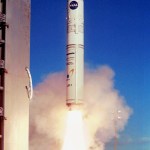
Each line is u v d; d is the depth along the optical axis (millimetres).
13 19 39594
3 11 38594
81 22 44906
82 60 44438
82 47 44656
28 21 42406
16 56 39906
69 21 44906
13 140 38875
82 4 45344
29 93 41750
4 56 37969
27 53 41969
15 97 39469
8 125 38031
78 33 44531
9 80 38438
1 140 37219
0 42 37969
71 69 44031
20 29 40875
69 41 44594
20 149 40156
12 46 39219
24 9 41844
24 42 41500
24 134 40969
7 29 38406
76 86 43719
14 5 39875
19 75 40312
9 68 38500
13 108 39031
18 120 39875
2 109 37281
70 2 45156
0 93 37719
